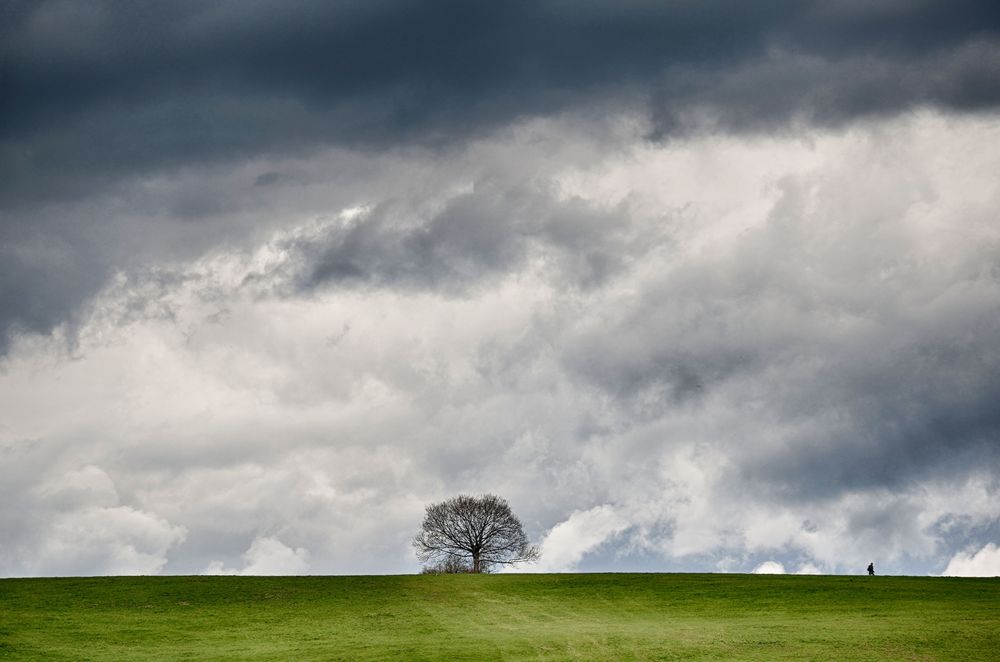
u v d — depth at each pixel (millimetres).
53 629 63344
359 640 58875
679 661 50312
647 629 61312
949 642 54438
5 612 69688
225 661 52781
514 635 59281
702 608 72625
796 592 80125
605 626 63406
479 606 74188
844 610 70000
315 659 52688
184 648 57188
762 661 49969
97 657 54312
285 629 63906
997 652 51750
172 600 76062
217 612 70938
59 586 82375
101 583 84250
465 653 53250
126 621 66812
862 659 50281
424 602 76250
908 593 78562
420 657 52375
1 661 53125
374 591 81688
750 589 82500
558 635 58844
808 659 50312
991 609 68812
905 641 54844
